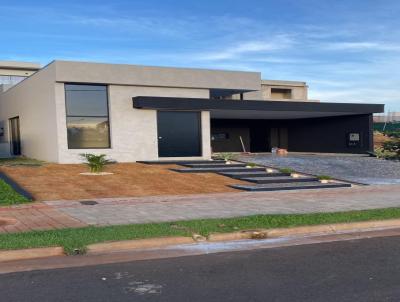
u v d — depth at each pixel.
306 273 6.43
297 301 5.25
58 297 5.41
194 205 12.37
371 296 5.41
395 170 22.34
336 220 10.02
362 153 28.98
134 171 18.58
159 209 11.62
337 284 5.90
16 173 16.95
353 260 7.16
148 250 7.81
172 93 22.53
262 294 5.51
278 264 6.93
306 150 33.50
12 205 11.90
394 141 23.95
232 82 24.02
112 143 21.11
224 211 11.41
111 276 6.27
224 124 33.09
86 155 18.19
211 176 18.30
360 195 14.88
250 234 8.87
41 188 14.43
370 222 10.04
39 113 22.42
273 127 34.94
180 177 17.69
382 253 7.63
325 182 17.94
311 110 25.72
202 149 23.03
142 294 5.52
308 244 8.36
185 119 22.84
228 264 6.93
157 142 22.03
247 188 15.70
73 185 15.17
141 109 21.72
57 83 20.02
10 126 28.78
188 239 8.41
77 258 7.23
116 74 21.02
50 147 21.03
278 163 23.70
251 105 23.77
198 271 6.54
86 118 20.83
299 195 14.76
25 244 7.47
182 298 5.37
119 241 7.86
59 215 10.59
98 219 10.12
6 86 30.17
